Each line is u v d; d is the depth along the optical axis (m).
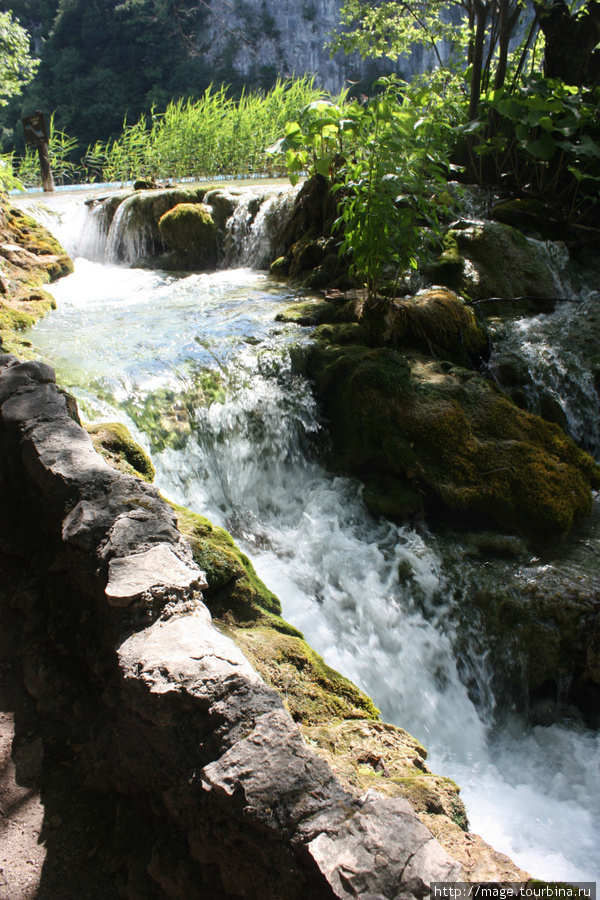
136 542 2.33
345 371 4.89
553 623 3.66
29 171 13.13
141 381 4.66
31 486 2.99
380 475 4.66
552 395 5.46
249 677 1.84
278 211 8.16
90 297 7.14
